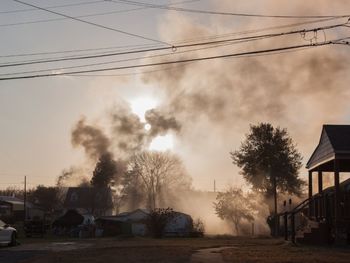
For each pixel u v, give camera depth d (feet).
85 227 179.32
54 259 65.26
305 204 92.68
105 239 126.72
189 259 62.59
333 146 83.71
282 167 185.16
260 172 187.83
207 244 91.20
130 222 187.73
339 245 80.79
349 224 81.51
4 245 90.33
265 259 61.36
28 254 74.43
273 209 189.67
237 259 61.82
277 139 188.24
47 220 221.87
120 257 65.67
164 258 63.93
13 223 226.58
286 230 95.35
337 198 82.58
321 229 85.25
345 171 109.60
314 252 70.08
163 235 148.36
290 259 61.00
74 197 295.69
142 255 68.13
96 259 63.77
